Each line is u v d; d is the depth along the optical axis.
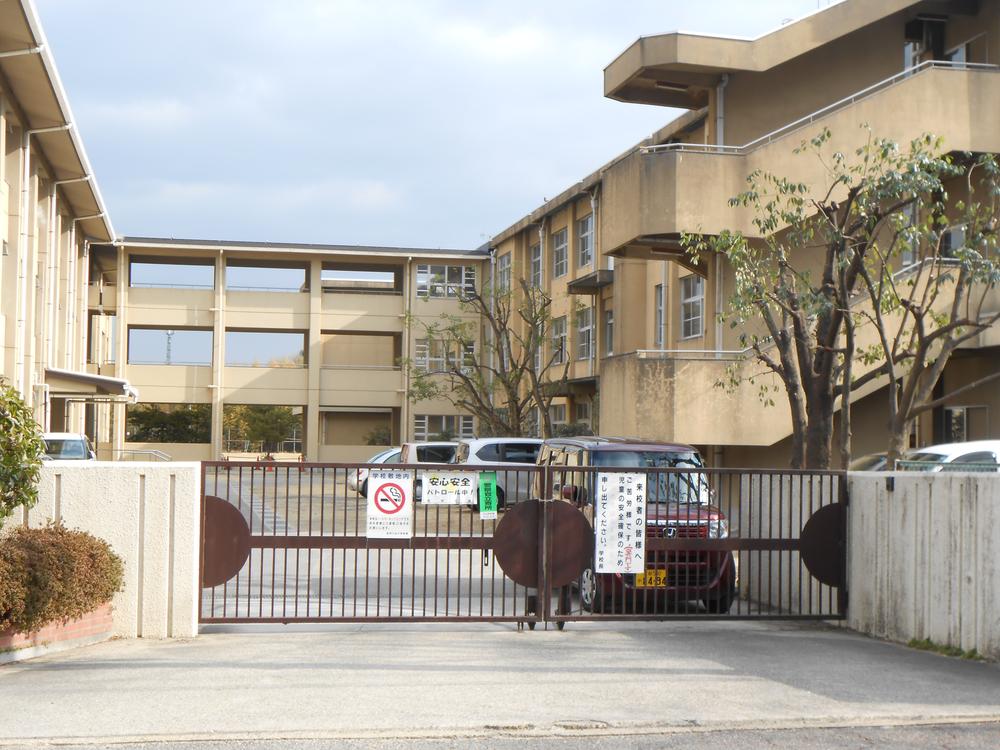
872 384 19.14
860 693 7.32
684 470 10.62
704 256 22.97
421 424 49.25
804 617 10.65
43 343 29.38
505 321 36.47
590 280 33.16
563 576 10.28
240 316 48.12
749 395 19.78
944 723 6.57
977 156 19.61
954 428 20.95
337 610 11.49
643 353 20.14
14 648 8.31
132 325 47.62
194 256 47.91
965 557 8.83
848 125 19.39
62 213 35.47
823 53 22.31
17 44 21.12
